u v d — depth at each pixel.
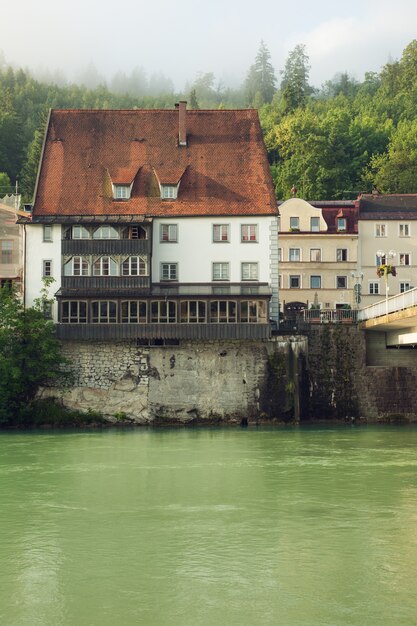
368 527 33.22
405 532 32.44
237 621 23.91
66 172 76.06
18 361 68.62
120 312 70.75
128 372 69.81
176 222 73.38
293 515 35.25
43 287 72.12
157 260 73.12
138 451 53.38
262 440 58.81
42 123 159.12
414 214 93.50
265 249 73.38
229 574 27.70
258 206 73.88
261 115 193.50
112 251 71.44
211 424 69.50
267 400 69.88
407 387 71.12
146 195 74.56
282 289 92.00
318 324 71.25
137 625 23.77
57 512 36.22
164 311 70.81
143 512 36.16
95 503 37.91
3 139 166.38
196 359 69.94
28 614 24.59
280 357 70.12
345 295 92.19
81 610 24.86
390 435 61.78
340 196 129.38
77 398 69.38
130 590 26.36
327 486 41.25
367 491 39.94
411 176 132.50
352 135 144.25
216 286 72.00
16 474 45.06
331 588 26.34
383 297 92.44
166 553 30.02
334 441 58.19
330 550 30.17
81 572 28.05
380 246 93.06
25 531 33.09
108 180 75.56
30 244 72.44
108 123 79.75
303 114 165.62
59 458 50.50
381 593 25.91
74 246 71.50
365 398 71.00
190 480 43.12
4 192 144.25
